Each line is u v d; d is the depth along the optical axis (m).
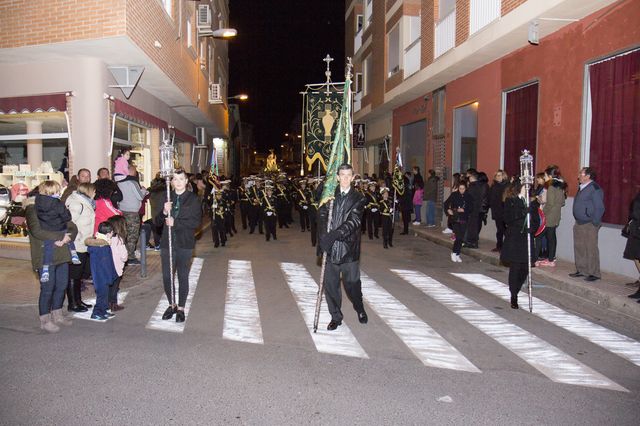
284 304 8.27
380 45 24.92
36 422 4.27
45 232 6.57
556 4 10.52
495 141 15.37
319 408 4.55
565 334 6.76
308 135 19.81
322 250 6.80
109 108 12.36
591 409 4.58
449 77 17.91
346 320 7.35
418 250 14.30
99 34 10.52
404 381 5.16
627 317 7.66
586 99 11.29
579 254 9.57
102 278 7.29
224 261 12.55
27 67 12.05
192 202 7.28
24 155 12.38
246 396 4.78
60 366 5.50
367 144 31.25
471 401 4.71
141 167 16.08
